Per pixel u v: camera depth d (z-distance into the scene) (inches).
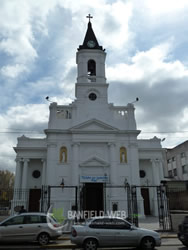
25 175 1181.7
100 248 508.4
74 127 1158.3
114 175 1115.3
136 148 1182.3
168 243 548.7
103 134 1169.4
